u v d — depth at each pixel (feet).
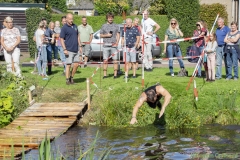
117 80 51.85
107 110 42.47
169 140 36.52
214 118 42.96
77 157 31.78
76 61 50.42
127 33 52.16
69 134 38.24
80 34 60.44
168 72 58.23
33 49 82.69
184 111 42.22
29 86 48.49
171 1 83.56
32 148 34.01
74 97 46.70
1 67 50.55
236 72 51.03
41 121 40.65
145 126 41.52
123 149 33.94
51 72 58.44
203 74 54.54
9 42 51.67
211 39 49.83
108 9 122.21
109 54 52.75
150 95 36.83
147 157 31.94
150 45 58.70
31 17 81.76
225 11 92.22
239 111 43.42
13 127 39.01
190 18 82.99
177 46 53.78
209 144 35.24
